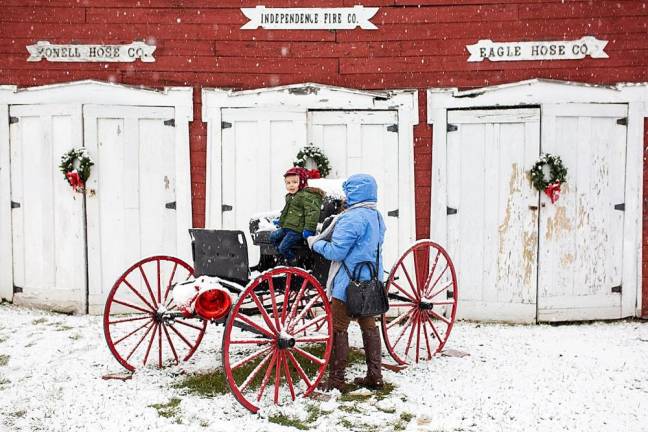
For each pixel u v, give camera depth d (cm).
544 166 788
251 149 828
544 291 805
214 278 516
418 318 628
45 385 572
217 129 829
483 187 812
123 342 700
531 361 640
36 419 500
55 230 844
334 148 825
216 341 705
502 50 807
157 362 631
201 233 542
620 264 817
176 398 539
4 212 860
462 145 814
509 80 809
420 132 818
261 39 827
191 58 831
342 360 546
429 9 814
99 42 835
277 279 557
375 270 534
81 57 838
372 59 821
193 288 498
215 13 827
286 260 566
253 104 823
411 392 551
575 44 803
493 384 572
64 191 835
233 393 494
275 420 495
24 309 848
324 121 823
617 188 811
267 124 823
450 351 664
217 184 832
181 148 833
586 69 805
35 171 848
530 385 570
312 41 825
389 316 822
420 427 484
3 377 596
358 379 562
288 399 533
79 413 510
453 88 809
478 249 816
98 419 498
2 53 846
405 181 817
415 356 645
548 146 795
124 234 836
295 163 818
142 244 840
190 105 830
